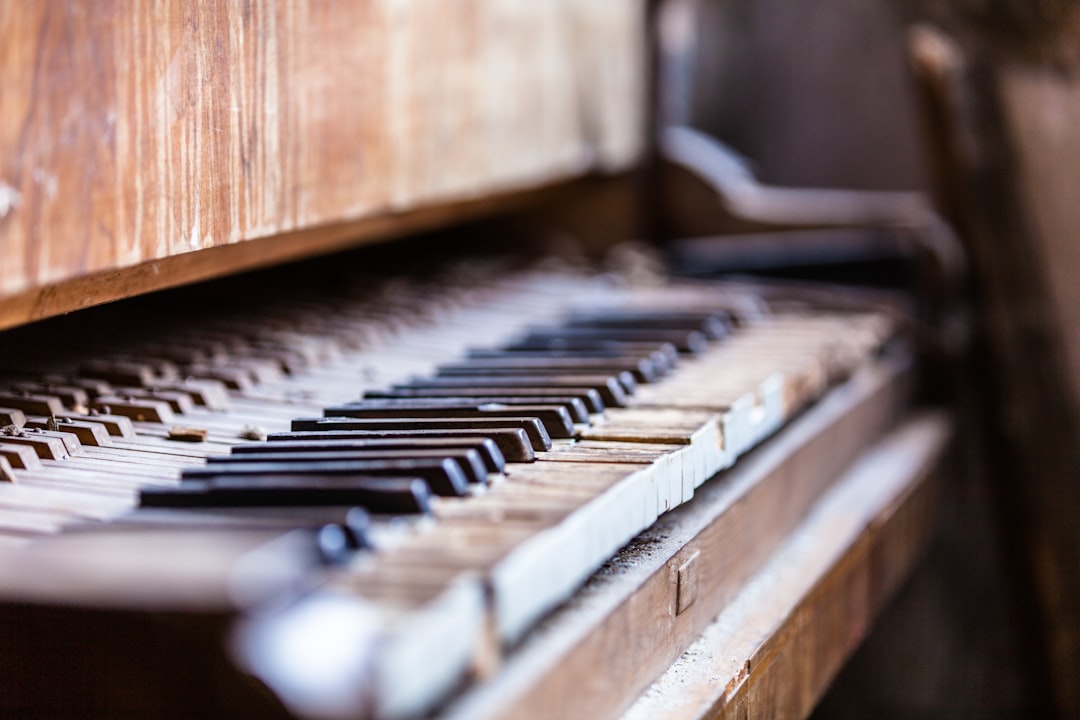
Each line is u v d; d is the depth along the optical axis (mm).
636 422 949
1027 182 1351
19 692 805
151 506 799
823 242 1558
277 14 962
